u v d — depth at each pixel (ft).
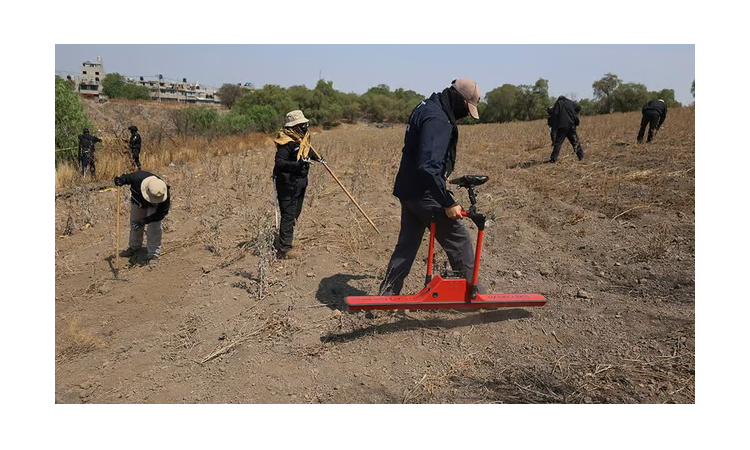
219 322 15.16
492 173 35.14
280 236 19.26
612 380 11.80
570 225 21.99
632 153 37.99
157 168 48.65
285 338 14.14
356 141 67.62
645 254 18.15
